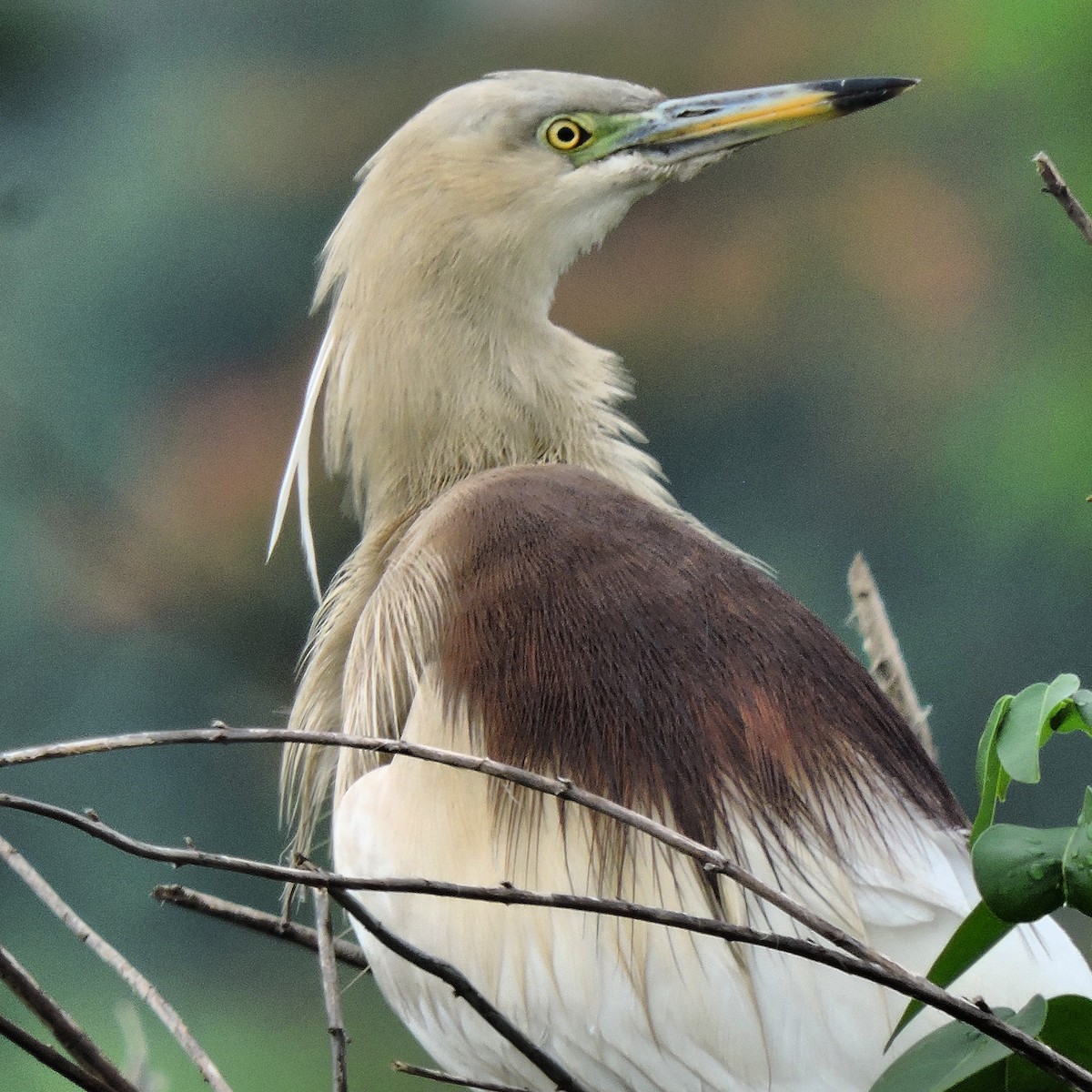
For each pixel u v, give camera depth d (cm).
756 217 1432
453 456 552
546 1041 401
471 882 411
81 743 310
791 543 1349
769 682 420
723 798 401
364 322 559
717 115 564
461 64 1434
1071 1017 312
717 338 1405
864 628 477
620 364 584
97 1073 334
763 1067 376
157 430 1251
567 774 409
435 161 557
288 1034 973
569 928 399
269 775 1053
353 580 542
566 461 559
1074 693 330
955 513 1327
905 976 286
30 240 1264
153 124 1327
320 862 671
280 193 1361
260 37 1386
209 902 370
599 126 562
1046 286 1388
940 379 1384
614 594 432
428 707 436
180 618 1098
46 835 1052
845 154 1448
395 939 305
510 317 557
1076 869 307
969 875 400
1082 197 1389
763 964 380
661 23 1503
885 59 1471
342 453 577
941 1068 305
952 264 1404
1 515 1105
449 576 455
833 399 1390
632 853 399
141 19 1342
